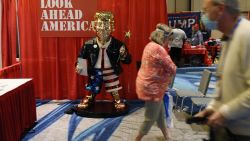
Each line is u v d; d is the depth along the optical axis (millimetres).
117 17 5180
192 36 9867
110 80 4773
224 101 1471
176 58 9102
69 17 5172
